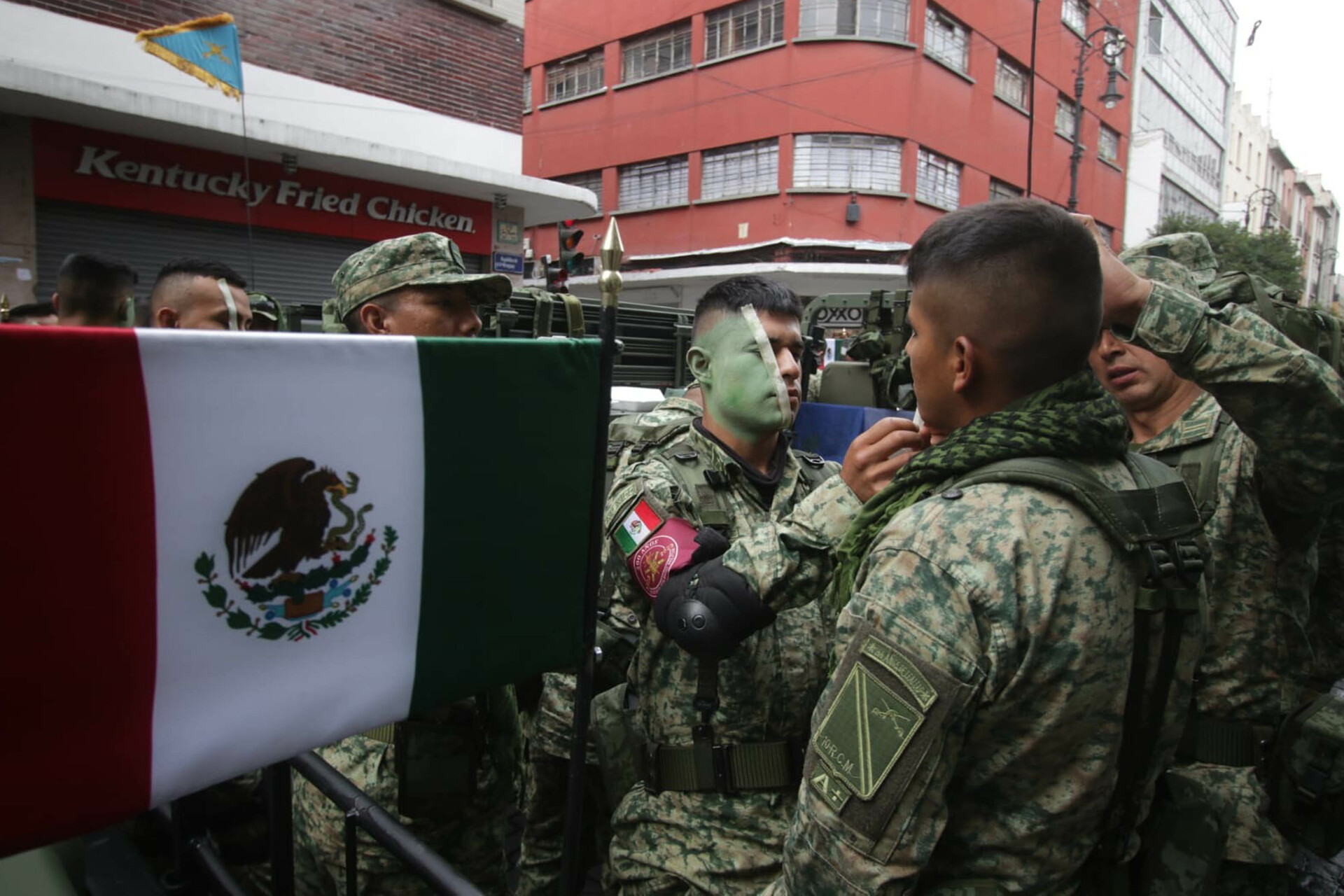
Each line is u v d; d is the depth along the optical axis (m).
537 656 1.19
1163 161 29.03
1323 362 1.35
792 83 17.69
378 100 10.00
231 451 0.89
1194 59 33.34
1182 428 1.89
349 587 1.00
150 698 0.86
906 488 1.12
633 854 1.57
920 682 0.91
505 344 1.09
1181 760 1.84
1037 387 1.06
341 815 1.67
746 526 1.71
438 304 1.94
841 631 1.02
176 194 8.47
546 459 1.17
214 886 1.29
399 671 1.05
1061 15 22.73
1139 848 1.14
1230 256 23.09
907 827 0.90
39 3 7.32
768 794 1.52
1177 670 1.05
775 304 1.79
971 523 0.96
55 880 1.34
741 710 1.54
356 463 0.98
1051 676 0.93
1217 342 1.37
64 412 0.78
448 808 1.66
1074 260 1.02
